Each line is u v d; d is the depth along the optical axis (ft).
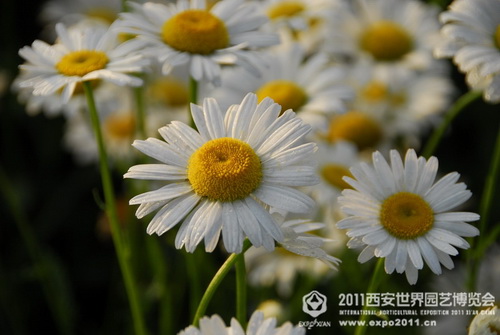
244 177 1.57
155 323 2.15
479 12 1.83
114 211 1.76
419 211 1.63
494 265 1.96
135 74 2.02
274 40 1.84
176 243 1.56
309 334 1.99
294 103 1.98
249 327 1.50
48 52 1.78
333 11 2.15
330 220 1.95
